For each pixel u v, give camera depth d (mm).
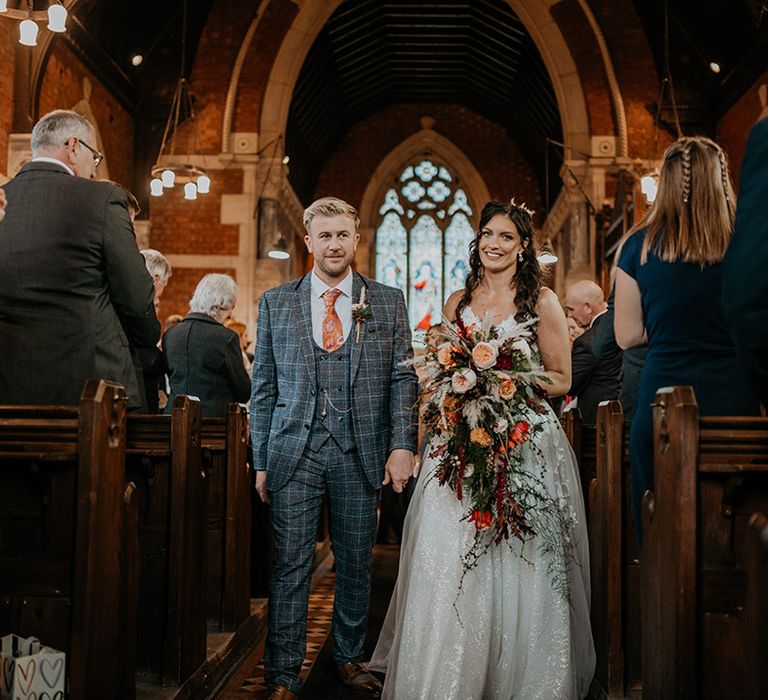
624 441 3205
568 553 3176
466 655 2980
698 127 13938
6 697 2225
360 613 3607
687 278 2520
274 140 14195
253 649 4324
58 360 2990
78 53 11656
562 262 15938
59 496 2385
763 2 9836
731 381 2488
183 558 3078
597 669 3398
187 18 14086
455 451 3100
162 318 14039
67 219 3023
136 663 3029
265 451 3477
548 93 15977
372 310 3516
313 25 14227
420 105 20391
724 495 2096
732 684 2070
